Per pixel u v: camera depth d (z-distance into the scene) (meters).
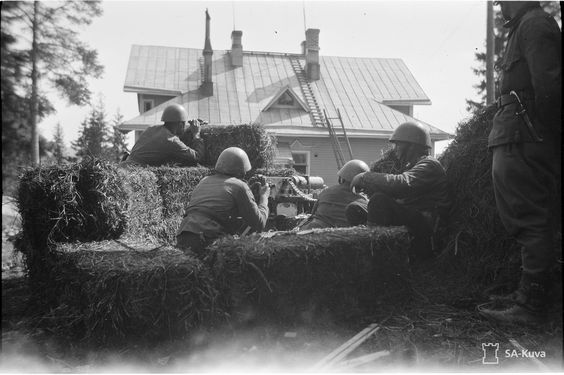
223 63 26.62
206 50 24.19
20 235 5.10
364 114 24.33
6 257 6.94
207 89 24.12
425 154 4.74
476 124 4.53
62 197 4.60
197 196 4.57
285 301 3.43
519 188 3.21
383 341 3.21
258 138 7.68
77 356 3.34
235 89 24.86
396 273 3.74
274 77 26.19
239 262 3.36
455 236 4.25
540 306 3.17
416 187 4.27
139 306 3.36
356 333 3.39
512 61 3.29
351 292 3.59
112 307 3.37
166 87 24.25
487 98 14.40
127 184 5.06
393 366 2.88
